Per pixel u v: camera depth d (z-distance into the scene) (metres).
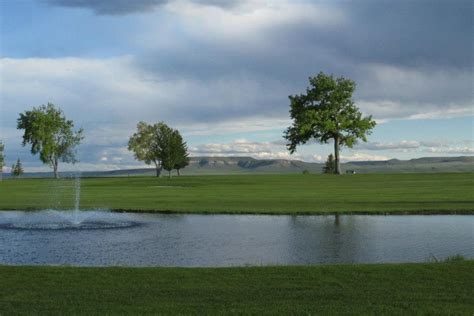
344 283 11.02
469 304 9.32
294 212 28.78
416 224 24.02
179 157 106.75
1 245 19.08
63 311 9.06
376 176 77.44
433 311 8.86
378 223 24.45
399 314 8.73
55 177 116.31
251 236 20.83
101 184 71.75
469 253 17.03
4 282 11.28
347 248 18.05
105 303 9.58
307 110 88.31
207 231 22.33
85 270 12.44
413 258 16.30
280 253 17.22
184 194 45.94
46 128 115.12
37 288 10.77
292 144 92.12
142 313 8.91
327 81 88.44
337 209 29.88
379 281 11.15
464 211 28.20
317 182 67.19
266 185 62.22
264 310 9.02
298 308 9.12
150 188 58.44
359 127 88.56
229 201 36.84
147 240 20.06
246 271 12.23
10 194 51.41
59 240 20.28
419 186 54.12
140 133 129.62
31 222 25.94
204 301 9.70
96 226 24.30
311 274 11.87
